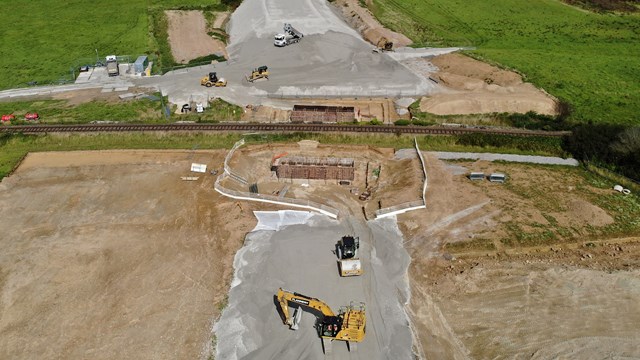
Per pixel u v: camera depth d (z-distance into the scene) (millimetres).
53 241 39469
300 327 31938
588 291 35031
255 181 47344
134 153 50812
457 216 41844
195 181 46500
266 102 58625
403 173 47562
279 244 38656
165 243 39281
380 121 55719
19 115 56500
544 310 33656
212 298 34438
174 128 53656
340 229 40531
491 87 60531
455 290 35219
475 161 49750
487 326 32656
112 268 36938
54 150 51312
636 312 33469
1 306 34062
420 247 38875
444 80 62000
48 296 34750
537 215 41938
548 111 56375
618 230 40656
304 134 53000
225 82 60750
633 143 48000
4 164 49250
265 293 34438
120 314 33344
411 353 30656
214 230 40562
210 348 31062
